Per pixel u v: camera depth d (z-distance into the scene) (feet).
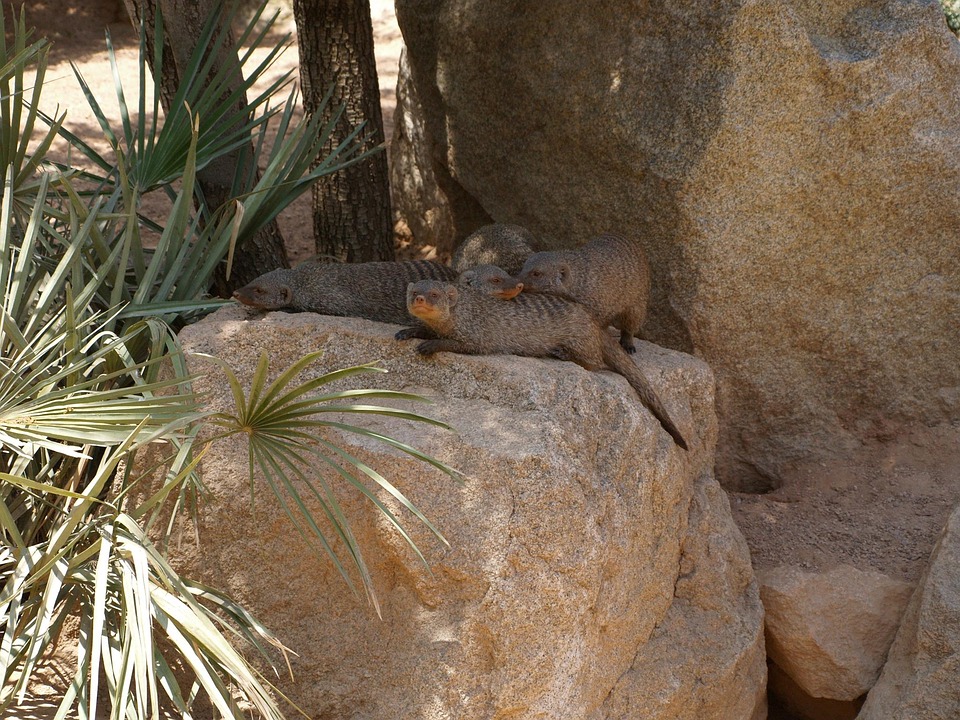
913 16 15.75
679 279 16.29
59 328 12.14
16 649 11.10
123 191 13.87
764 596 14.98
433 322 12.47
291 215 29.30
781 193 15.87
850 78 15.53
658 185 15.97
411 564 11.68
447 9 19.22
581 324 13.44
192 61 15.69
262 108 38.19
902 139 16.12
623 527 12.33
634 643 13.03
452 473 10.28
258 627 11.34
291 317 13.65
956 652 13.04
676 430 13.52
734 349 16.69
